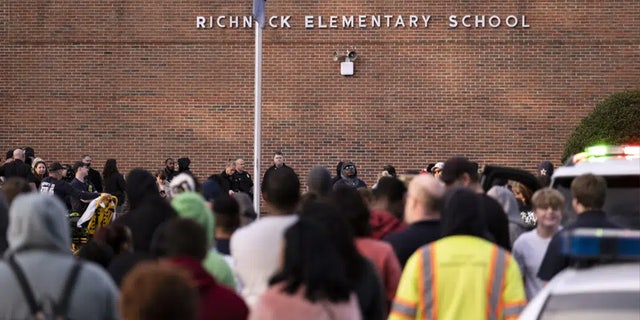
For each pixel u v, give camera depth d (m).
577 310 5.03
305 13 25.16
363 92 25.08
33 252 5.17
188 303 3.96
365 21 25.08
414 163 25.02
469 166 8.85
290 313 4.94
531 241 8.42
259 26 19.86
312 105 25.11
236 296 5.61
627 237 5.33
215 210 7.89
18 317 5.04
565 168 9.03
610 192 8.64
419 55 25.03
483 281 6.32
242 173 23.06
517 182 11.55
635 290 5.07
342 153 25.08
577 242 5.40
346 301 5.02
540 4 24.84
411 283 6.39
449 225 6.45
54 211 5.22
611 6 24.78
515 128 24.84
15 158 18.36
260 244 6.52
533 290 8.39
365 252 7.03
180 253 5.56
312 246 5.00
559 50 24.86
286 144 25.12
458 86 24.94
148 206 7.54
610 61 24.75
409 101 25.00
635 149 9.23
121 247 7.50
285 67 25.19
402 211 8.77
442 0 25.02
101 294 5.15
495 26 24.89
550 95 24.83
